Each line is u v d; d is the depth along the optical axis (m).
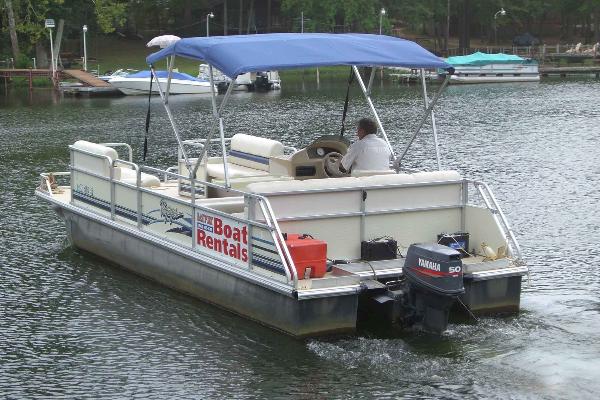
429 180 13.17
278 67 12.44
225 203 13.41
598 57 81.75
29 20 66.88
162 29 88.31
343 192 12.67
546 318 12.70
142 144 31.66
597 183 23.05
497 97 53.31
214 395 10.46
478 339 11.88
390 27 82.75
